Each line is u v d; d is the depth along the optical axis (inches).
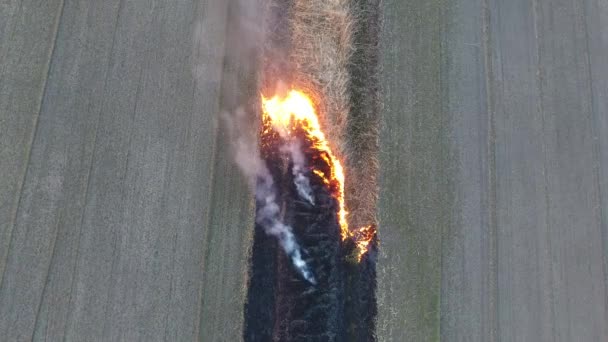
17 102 408.8
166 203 405.7
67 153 405.4
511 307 419.5
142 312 387.2
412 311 409.1
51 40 423.2
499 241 430.0
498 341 412.8
